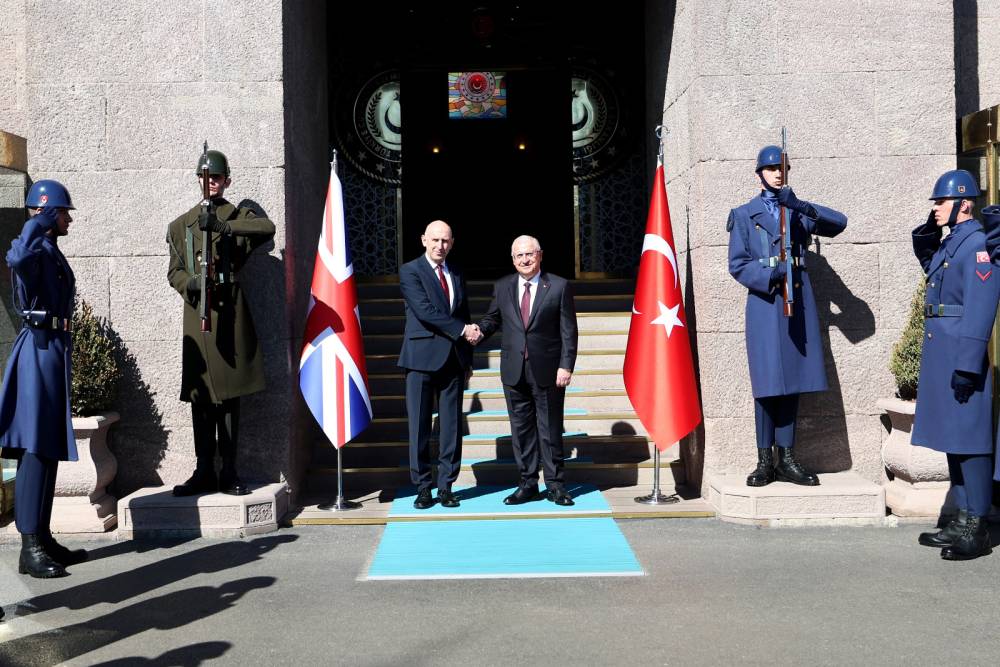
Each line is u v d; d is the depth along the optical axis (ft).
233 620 12.98
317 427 22.88
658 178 19.89
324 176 26.50
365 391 19.72
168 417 19.90
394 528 18.07
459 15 31.63
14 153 19.40
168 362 19.89
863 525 18.28
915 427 16.57
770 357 18.40
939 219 16.34
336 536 17.83
